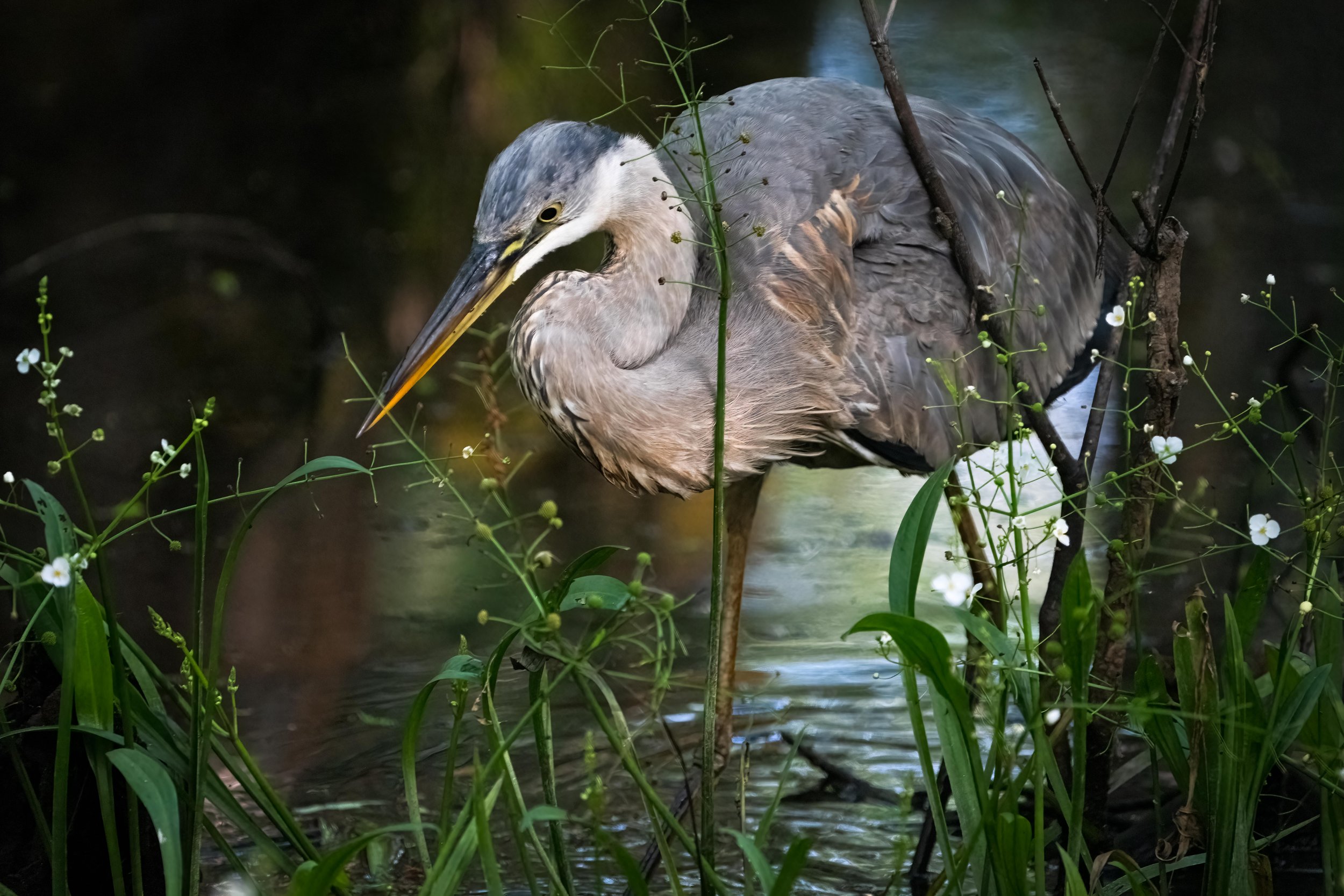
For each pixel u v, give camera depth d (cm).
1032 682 515
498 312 1468
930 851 721
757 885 702
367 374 1351
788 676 929
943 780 748
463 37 1717
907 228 829
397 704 896
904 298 827
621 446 783
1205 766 540
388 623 995
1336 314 1391
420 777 816
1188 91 741
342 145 1839
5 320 1423
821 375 804
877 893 701
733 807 790
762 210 798
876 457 845
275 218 1655
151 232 1600
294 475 534
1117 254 999
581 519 1153
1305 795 671
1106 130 1923
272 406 1295
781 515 1191
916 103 902
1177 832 586
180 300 1471
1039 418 698
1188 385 1263
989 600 658
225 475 1186
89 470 1166
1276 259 1534
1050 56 2291
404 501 1179
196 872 541
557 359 768
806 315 795
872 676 928
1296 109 1972
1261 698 561
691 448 787
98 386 1303
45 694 589
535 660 532
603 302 778
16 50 2027
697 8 2519
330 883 469
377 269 1548
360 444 1241
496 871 461
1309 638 688
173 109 1944
